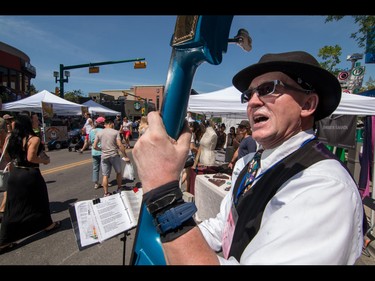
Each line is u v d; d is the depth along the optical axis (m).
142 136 0.63
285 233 0.57
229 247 0.89
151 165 0.60
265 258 0.56
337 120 4.98
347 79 7.82
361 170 4.25
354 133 4.48
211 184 3.37
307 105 0.86
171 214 0.58
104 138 4.94
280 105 0.83
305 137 0.85
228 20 0.61
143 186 0.62
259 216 0.75
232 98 4.77
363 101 3.81
